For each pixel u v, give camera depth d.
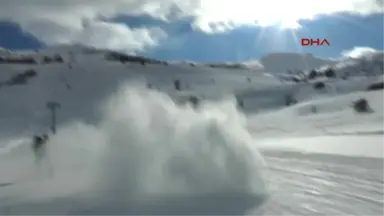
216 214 8.70
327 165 14.27
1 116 76.81
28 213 9.83
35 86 106.81
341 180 11.33
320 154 18.22
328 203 9.01
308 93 95.31
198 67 150.62
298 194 10.04
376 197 9.28
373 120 47.78
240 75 141.12
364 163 13.98
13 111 84.94
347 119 50.75
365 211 8.31
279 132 46.16
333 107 62.47
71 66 128.88
